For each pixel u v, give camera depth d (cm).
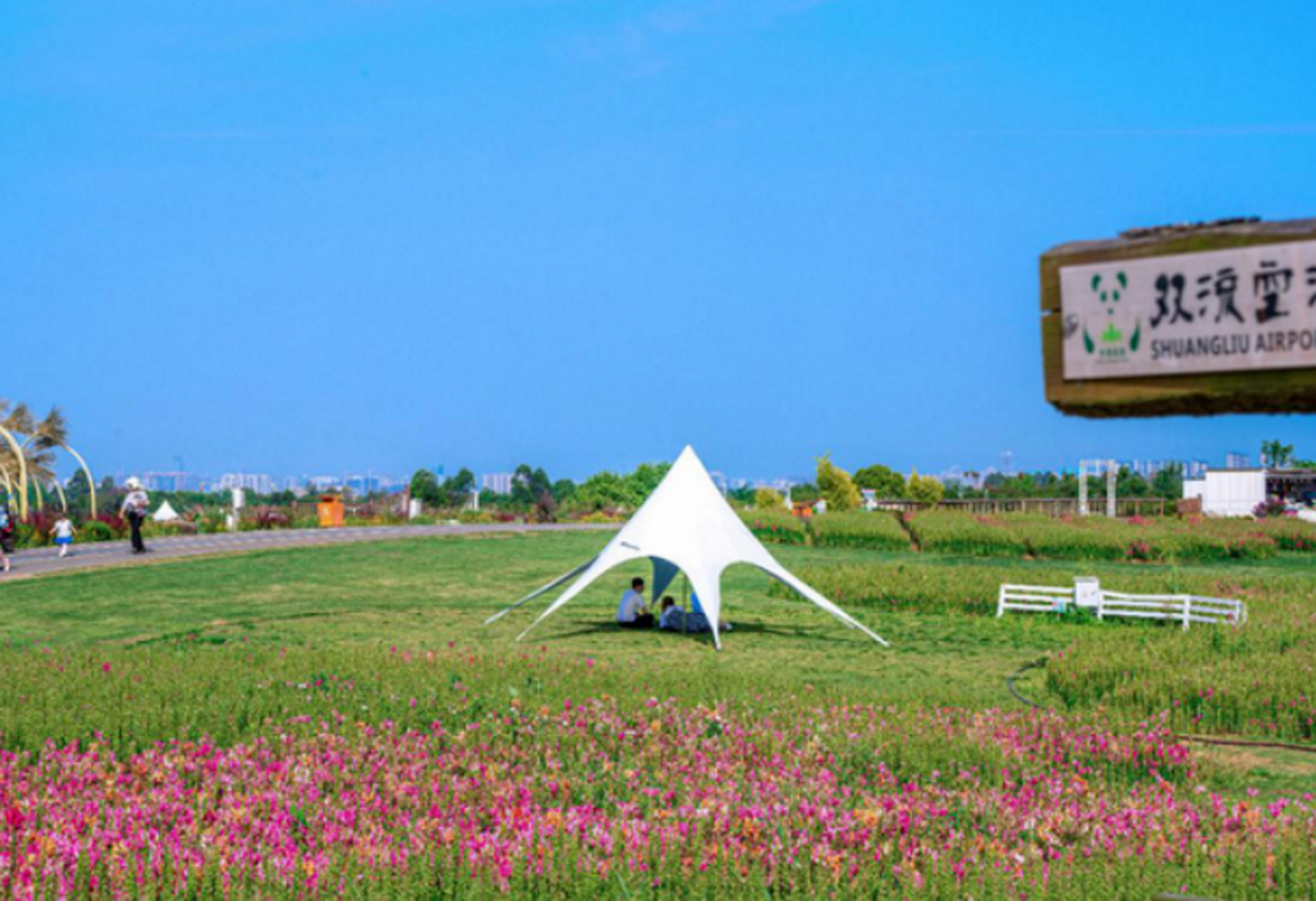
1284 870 668
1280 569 3231
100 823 750
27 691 1159
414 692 1204
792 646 1866
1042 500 5684
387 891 619
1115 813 827
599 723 1087
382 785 890
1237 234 158
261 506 5147
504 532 4247
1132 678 1431
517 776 934
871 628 2089
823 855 684
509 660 1470
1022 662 1742
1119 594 2188
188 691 1170
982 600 2322
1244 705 1269
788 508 5394
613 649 1805
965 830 785
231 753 935
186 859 648
